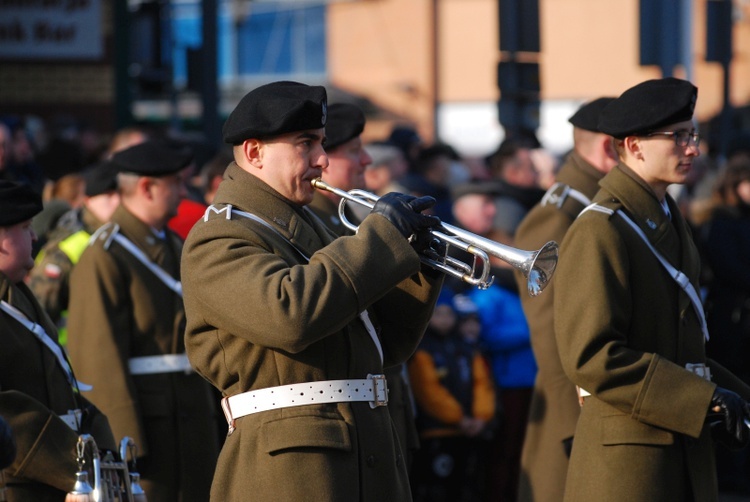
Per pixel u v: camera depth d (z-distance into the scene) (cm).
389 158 2958
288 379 1277
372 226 1259
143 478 1909
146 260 1948
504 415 2388
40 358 1570
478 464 2370
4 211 1541
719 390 1455
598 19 10238
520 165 2817
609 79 10256
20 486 1506
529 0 3497
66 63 5750
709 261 2822
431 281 1337
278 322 1209
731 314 2786
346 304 1225
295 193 1331
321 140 1343
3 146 2705
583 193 1989
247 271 1245
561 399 1909
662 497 1491
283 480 1256
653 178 1543
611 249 1503
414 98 10925
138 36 4759
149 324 1930
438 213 3033
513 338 2381
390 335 1382
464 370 2312
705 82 8088
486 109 10725
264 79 11831
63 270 2136
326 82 11581
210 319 1276
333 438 1262
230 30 11825
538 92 3516
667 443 1489
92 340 1884
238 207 1316
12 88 5716
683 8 3409
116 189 2206
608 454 1511
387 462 1305
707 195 3438
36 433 1480
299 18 11688
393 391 1859
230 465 1301
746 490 2903
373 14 11219
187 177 2414
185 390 1950
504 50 3491
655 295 1513
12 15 5191
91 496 1420
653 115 1515
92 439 1470
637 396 1466
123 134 2912
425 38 10875
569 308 1508
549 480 1911
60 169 3372
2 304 1550
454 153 3688
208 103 3950
